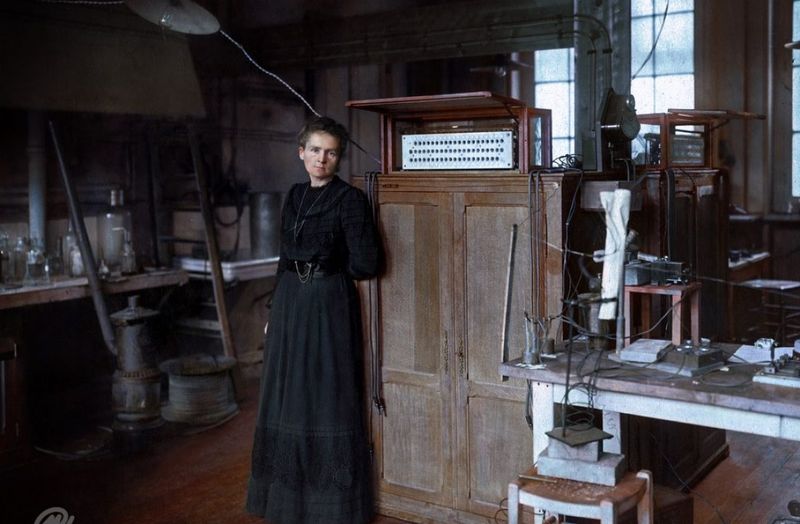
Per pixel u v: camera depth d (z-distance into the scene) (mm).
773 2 7008
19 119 5695
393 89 8344
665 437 4020
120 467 4820
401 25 6504
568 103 8078
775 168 7141
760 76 7113
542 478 2865
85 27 5695
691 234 4352
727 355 3143
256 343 7211
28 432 4949
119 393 5273
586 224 3604
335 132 3654
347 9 6750
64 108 5535
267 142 7301
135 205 6539
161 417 5477
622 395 2902
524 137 3473
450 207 3629
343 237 3713
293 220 3750
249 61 7043
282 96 7387
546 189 3369
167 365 5602
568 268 3408
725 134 7266
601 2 4328
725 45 7211
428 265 3717
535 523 3244
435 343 3729
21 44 5328
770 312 6938
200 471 4723
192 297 6750
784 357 2947
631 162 3895
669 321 4094
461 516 3715
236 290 7016
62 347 6176
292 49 7004
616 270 3090
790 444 5082
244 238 6992
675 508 3135
